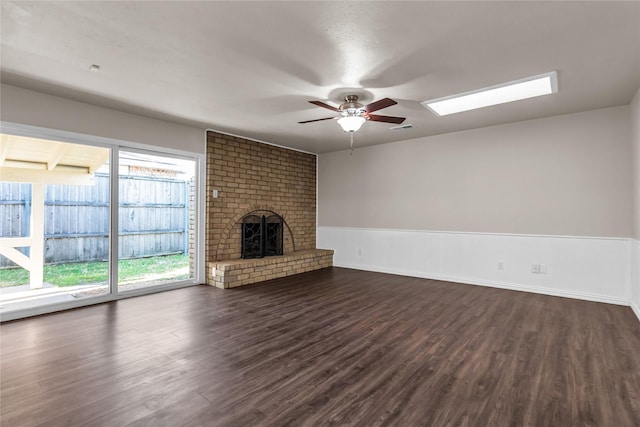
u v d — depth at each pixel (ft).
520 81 10.23
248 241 18.24
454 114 13.84
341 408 6.04
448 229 17.17
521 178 14.99
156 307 12.30
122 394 6.45
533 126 14.66
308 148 20.84
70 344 8.85
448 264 17.17
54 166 12.17
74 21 7.13
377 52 8.47
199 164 16.20
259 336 9.46
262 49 8.34
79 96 11.74
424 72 9.61
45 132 11.53
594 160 13.35
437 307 12.35
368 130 16.47
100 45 8.18
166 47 8.27
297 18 7.01
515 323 10.62
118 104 12.55
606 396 6.44
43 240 11.98
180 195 16.14
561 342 9.08
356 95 11.39
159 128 14.60
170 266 15.78
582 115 13.57
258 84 10.56
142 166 14.70
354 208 20.95
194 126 15.70
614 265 12.96
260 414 5.85
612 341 9.15
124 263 14.20
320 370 7.47
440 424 5.59
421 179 18.10
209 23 7.22
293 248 21.11
